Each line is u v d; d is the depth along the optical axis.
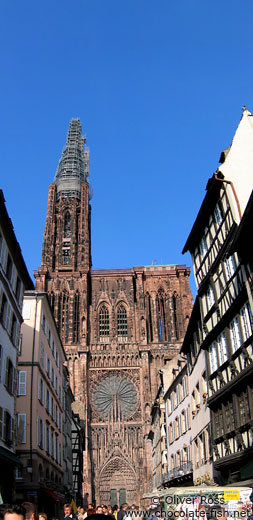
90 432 101.75
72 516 18.33
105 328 115.12
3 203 30.02
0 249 32.00
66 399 66.44
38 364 42.75
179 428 49.91
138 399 106.31
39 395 43.00
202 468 37.31
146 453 98.25
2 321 31.97
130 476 99.50
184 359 52.09
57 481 52.66
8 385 33.84
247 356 25.33
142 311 114.44
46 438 45.84
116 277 121.62
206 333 33.62
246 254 24.47
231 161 28.28
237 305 26.72
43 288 116.38
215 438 31.19
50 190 135.00
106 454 100.88
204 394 35.56
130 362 109.50
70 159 145.12
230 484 26.20
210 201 32.28
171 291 118.56
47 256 122.00
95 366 108.69
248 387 25.02
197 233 36.09
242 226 23.12
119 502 97.31
